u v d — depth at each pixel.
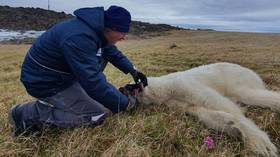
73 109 1.27
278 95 1.59
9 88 2.60
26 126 1.27
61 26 1.18
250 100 1.59
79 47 1.14
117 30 1.21
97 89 1.18
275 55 4.12
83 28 1.16
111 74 2.66
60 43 1.16
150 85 1.52
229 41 10.05
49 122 1.26
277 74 2.54
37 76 1.22
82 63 1.15
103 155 1.11
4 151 1.16
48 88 1.24
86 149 1.14
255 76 1.74
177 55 4.60
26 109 1.28
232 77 1.66
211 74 1.62
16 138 1.24
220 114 1.31
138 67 3.21
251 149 1.19
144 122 1.33
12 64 5.39
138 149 1.13
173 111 1.44
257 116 1.50
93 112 1.28
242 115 1.41
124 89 1.44
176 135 1.25
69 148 1.14
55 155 1.13
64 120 1.26
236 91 1.63
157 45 9.12
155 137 1.25
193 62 3.66
